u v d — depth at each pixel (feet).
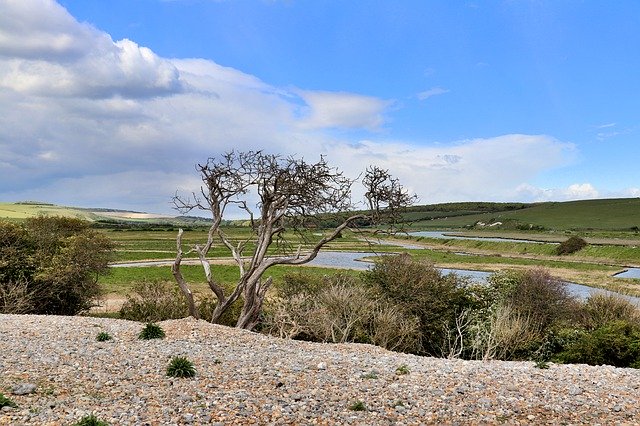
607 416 37.37
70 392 37.35
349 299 94.53
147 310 105.09
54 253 121.60
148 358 49.90
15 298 110.22
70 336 59.36
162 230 655.35
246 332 68.90
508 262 312.71
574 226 642.63
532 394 42.80
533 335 93.91
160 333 61.31
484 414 36.76
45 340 56.39
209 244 96.58
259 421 32.94
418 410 36.99
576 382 48.55
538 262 310.45
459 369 52.47
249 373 46.03
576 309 109.91
